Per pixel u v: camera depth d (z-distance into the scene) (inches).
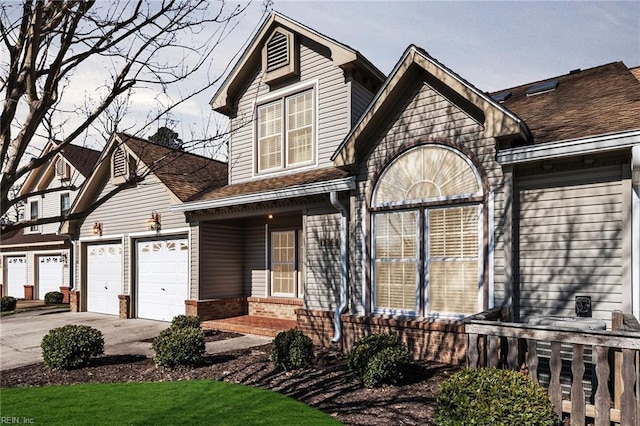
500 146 282.4
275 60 479.5
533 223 275.0
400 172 329.4
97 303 621.6
